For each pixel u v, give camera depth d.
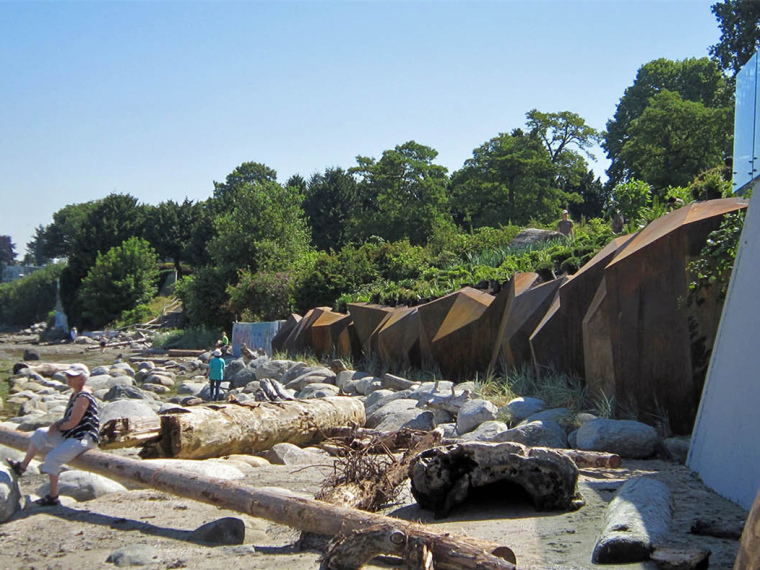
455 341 16.36
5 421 17.25
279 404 12.39
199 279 45.22
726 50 39.06
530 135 68.75
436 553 4.78
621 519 5.71
